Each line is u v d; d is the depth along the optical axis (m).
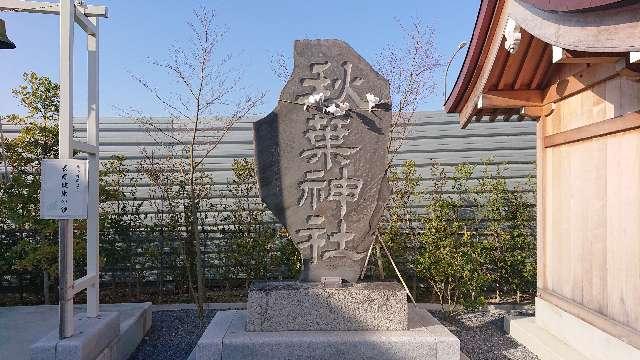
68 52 4.58
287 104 5.00
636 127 4.02
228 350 4.24
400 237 8.00
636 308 4.02
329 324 4.51
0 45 5.02
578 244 5.00
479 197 8.26
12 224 7.65
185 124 8.45
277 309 4.51
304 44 5.03
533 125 8.81
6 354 5.02
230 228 8.37
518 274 7.72
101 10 5.41
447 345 4.27
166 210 8.25
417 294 8.16
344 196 4.99
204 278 8.16
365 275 8.32
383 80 5.03
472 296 6.94
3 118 7.21
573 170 5.11
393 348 4.25
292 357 4.24
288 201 4.97
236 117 8.55
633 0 2.53
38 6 4.82
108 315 5.29
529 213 7.88
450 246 6.88
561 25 3.23
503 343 5.75
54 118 7.22
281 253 7.95
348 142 5.00
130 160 8.66
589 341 4.66
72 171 4.46
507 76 5.52
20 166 7.07
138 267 8.23
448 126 8.84
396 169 8.45
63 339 4.42
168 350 5.73
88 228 5.33
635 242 4.04
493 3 4.51
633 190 4.07
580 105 4.95
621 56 3.65
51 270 6.87
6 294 8.26
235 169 8.08
